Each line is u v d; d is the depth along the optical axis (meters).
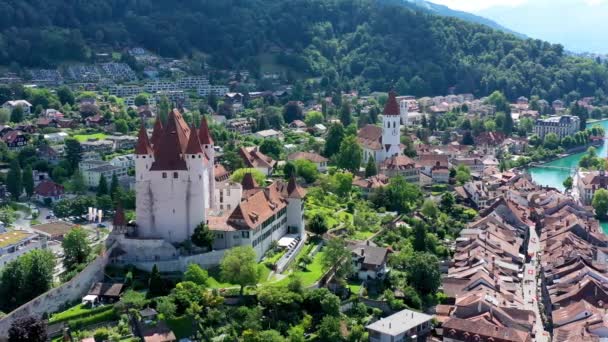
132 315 195.38
